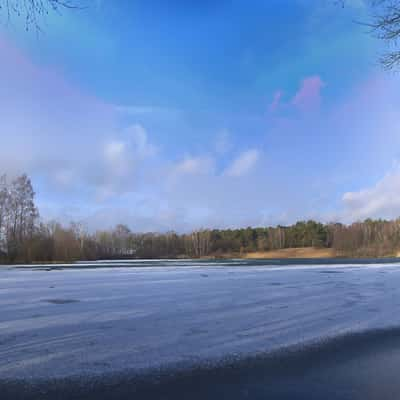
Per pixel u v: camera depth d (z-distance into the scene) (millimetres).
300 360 4477
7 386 3652
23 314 7219
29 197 46312
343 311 7531
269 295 9859
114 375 3945
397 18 5520
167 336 5531
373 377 3932
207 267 24094
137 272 18906
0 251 43219
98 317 6918
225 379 3859
